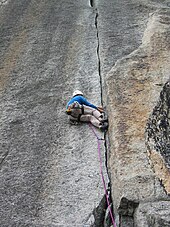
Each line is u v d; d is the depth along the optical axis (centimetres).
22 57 1295
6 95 1111
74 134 941
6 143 921
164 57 1123
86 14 1602
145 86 997
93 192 769
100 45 1324
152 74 1044
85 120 973
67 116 1010
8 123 993
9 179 808
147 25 1411
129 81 1022
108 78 1048
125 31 1417
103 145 898
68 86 1131
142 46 1202
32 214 723
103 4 1698
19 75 1199
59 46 1350
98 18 1550
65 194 765
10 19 1580
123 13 1584
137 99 953
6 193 770
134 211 692
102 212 737
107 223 717
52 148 898
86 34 1423
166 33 1262
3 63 1266
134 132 852
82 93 1061
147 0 1706
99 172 818
